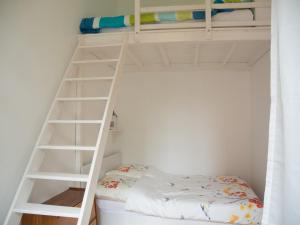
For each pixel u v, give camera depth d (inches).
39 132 80.4
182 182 121.7
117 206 98.2
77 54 100.1
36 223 70.1
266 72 110.3
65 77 91.1
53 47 88.2
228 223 86.1
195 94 145.3
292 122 35.6
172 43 97.0
